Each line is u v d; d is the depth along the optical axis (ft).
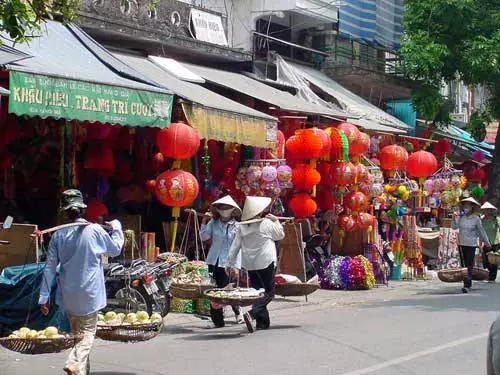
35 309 31.48
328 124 61.72
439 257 67.77
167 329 37.52
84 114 37.83
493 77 75.97
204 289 37.11
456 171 71.92
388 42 79.46
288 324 38.86
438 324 38.40
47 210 45.09
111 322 25.96
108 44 52.26
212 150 52.80
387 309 44.91
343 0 71.56
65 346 23.84
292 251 49.55
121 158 49.14
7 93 33.35
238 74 61.41
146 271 36.86
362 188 57.93
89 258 24.82
